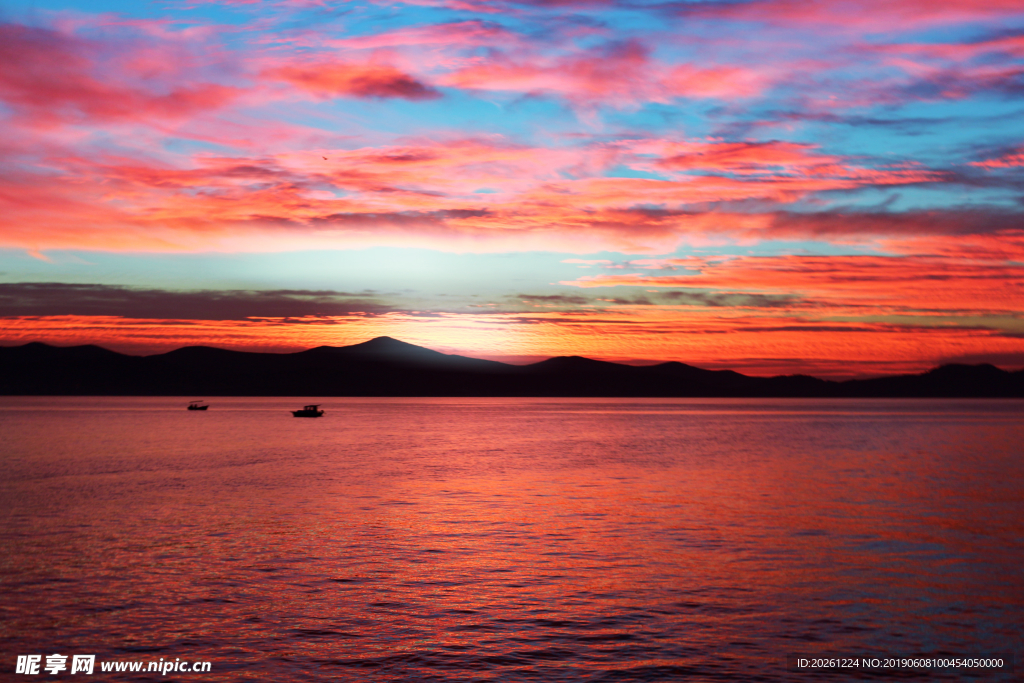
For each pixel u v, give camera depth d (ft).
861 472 197.16
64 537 104.32
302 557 91.81
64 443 304.91
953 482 174.40
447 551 95.45
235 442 315.78
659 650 61.87
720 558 92.27
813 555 94.22
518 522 116.88
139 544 99.45
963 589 79.15
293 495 148.25
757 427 467.11
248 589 77.56
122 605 72.13
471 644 62.80
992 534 108.58
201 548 96.94
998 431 419.95
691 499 143.23
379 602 73.51
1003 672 58.29
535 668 58.29
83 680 55.88
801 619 69.41
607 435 376.68
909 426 482.28
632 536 105.60
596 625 67.46
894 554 94.94
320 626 66.85
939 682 56.54
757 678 56.90
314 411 576.61
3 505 134.51
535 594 76.43
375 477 183.01
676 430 430.20
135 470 199.00
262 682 55.67
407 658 59.98
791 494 151.74
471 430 427.33
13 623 67.15
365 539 103.04
